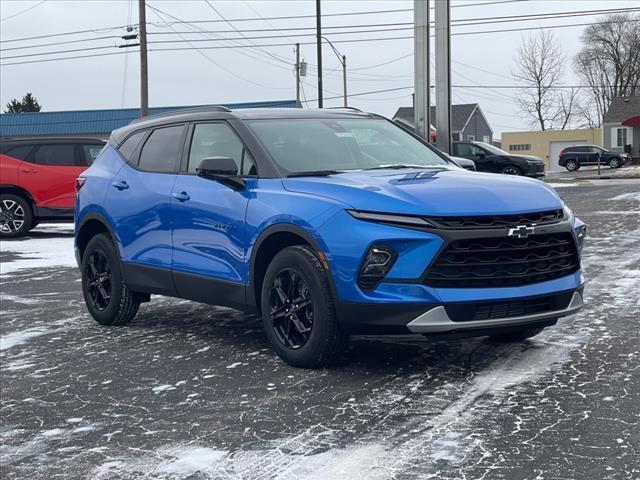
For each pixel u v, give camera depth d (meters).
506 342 5.75
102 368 5.61
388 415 4.23
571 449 3.65
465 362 5.23
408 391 4.64
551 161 69.44
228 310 7.64
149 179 6.50
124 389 5.05
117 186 6.80
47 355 6.11
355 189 4.95
